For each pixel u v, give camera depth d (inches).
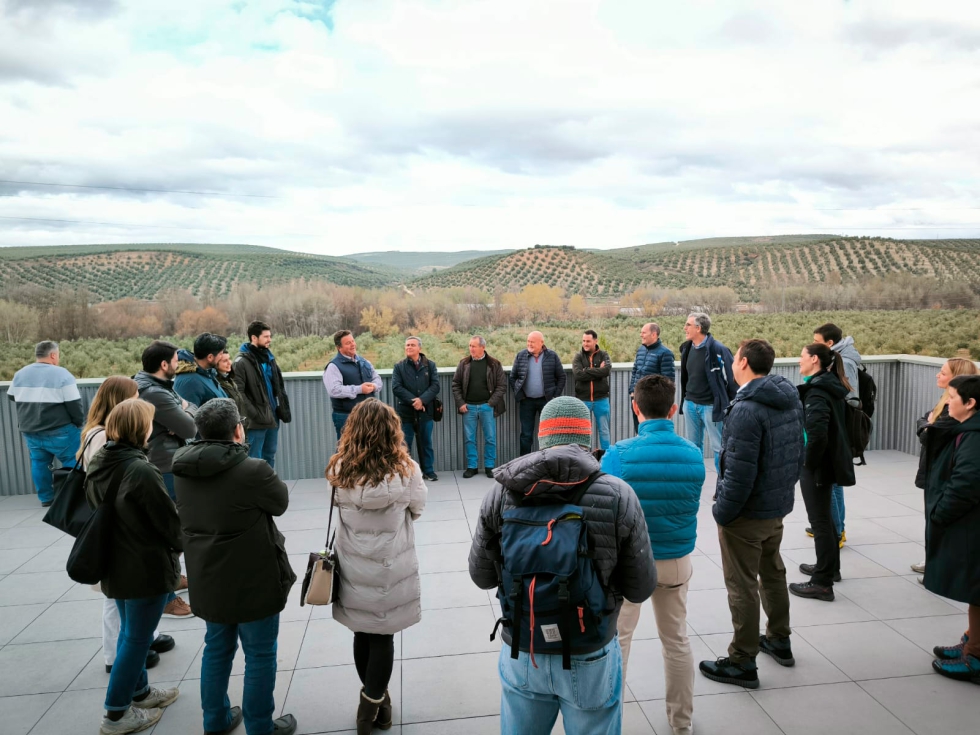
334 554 102.0
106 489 101.1
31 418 235.3
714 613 146.9
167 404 149.9
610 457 100.3
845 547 185.0
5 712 114.7
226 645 100.6
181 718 111.4
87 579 99.4
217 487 93.2
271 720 101.7
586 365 282.8
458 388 273.3
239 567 94.3
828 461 147.3
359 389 249.6
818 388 146.9
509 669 76.7
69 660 132.8
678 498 95.8
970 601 114.6
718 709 110.6
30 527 218.7
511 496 73.2
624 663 108.3
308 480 274.1
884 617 143.7
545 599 67.8
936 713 108.6
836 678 119.8
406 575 101.7
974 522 114.3
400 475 98.4
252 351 228.1
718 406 243.8
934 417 153.3
